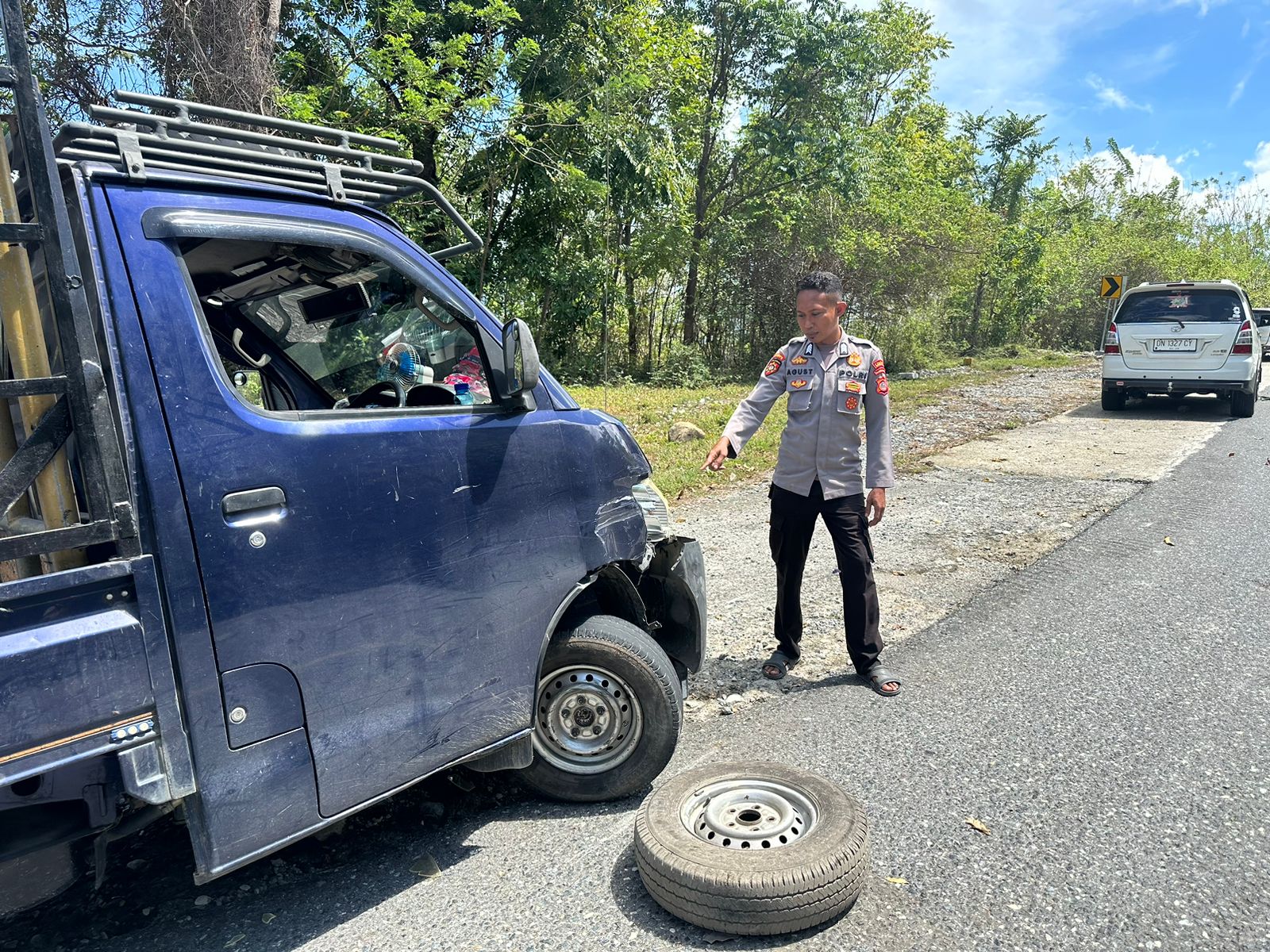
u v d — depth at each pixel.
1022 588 5.44
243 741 2.22
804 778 2.80
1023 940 2.34
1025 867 2.66
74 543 1.94
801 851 2.44
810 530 4.15
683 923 2.48
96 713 1.98
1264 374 21.64
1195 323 12.83
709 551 6.64
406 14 13.16
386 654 2.49
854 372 3.91
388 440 2.51
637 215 19.14
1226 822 2.87
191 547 2.12
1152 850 2.72
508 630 2.80
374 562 2.46
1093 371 22.05
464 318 2.83
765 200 23.23
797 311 3.96
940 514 7.48
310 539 2.33
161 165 2.43
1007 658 4.34
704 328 26.53
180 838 3.03
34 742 1.90
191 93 7.70
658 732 3.08
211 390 2.21
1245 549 6.09
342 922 2.56
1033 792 3.09
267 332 3.46
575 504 2.99
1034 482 8.69
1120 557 6.02
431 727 2.62
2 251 1.94
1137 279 36.66
